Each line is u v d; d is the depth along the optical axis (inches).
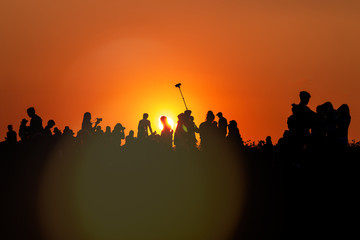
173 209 935.7
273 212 834.8
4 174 1198.3
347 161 956.6
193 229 827.4
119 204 1002.7
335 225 733.9
